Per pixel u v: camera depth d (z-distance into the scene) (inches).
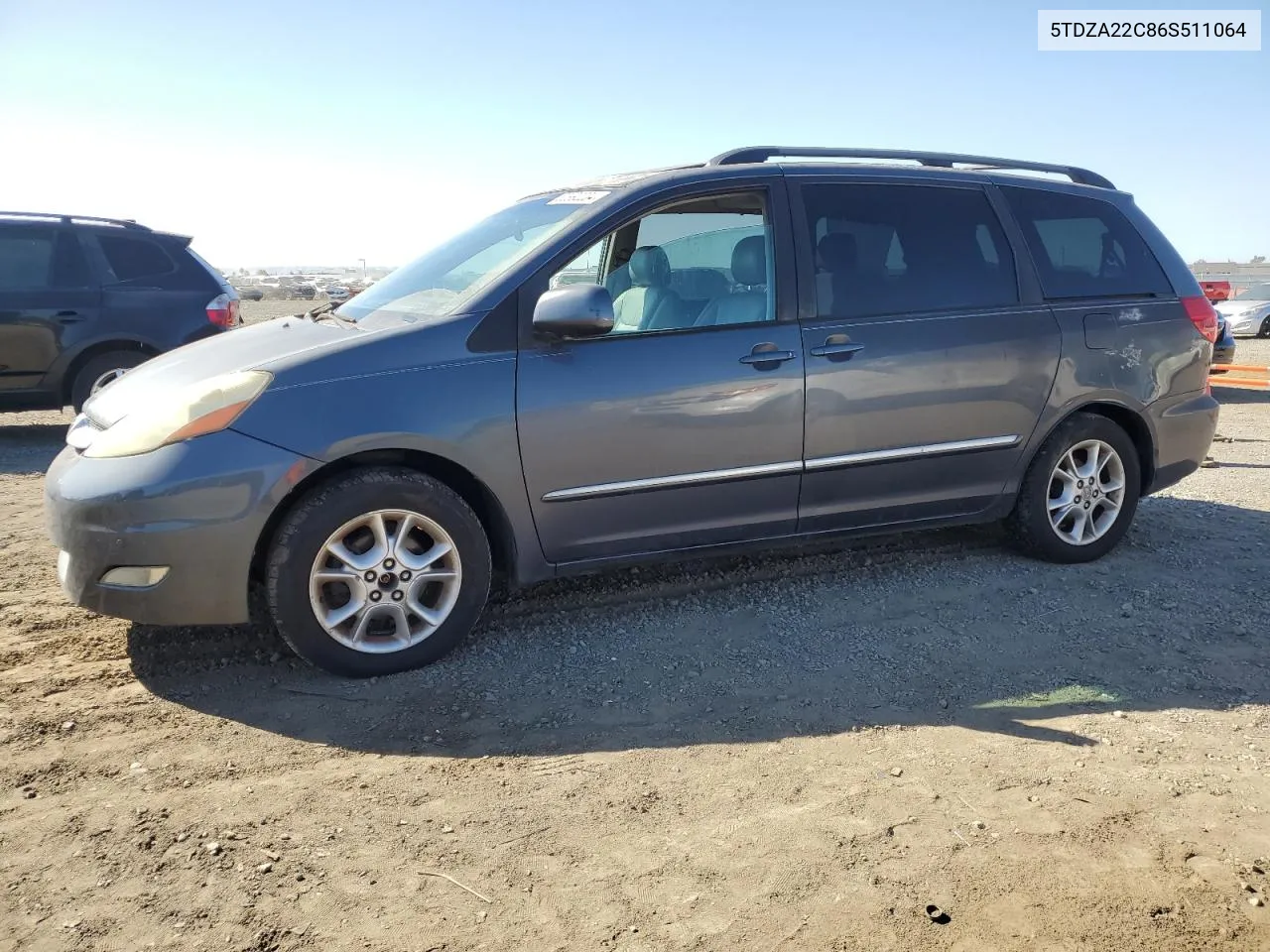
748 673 141.7
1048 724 127.1
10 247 325.4
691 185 159.5
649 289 155.9
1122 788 111.3
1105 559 194.5
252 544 131.0
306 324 161.2
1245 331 877.2
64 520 132.0
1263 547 202.8
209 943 85.7
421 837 101.6
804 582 179.2
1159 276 197.8
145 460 129.4
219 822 103.9
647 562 159.3
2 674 138.7
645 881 94.5
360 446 134.3
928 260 174.6
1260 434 362.3
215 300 352.5
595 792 110.1
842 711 130.5
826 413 162.4
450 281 157.8
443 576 142.6
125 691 134.7
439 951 85.2
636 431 149.8
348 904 91.0
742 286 160.4
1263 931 87.7
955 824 103.9
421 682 138.6
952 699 134.3
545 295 142.4
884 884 94.0
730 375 154.9
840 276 166.7
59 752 117.9
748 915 89.7
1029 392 179.2
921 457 172.1
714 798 109.0
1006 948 85.6
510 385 142.4
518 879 94.9
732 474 157.5
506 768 115.6
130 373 157.6
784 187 165.9
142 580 130.0
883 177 174.7
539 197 179.8
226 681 138.2
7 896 91.4
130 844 99.7
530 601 168.6
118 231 340.2
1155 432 195.2
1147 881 94.7
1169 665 145.5
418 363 139.0
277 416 132.0
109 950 84.7
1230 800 109.1
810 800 108.4
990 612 165.9
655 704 132.3
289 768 115.3
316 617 135.2
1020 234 183.6
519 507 145.6
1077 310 184.5
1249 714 130.4
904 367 167.3
